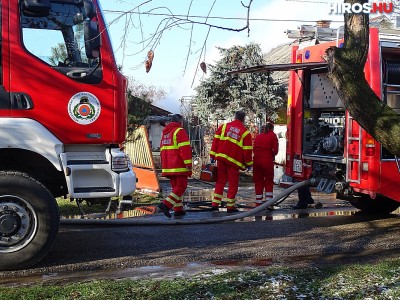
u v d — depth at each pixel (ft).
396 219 29.07
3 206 17.66
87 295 14.10
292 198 38.34
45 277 17.40
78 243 22.20
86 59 18.85
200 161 64.59
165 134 28.45
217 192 31.09
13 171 18.21
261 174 32.17
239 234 24.34
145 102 48.52
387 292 14.26
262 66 27.14
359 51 15.26
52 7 18.48
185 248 21.43
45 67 18.29
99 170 19.15
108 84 18.99
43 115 18.26
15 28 18.04
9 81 17.92
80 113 18.66
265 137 31.86
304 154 31.01
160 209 29.73
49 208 17.98
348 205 34.40
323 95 29.73
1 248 17.71
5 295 14.12
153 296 13.92
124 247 21.56
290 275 15.99
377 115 14.94
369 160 26.13
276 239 23.29
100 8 18.97
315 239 23.34
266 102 63.77
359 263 19.19
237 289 14.57
